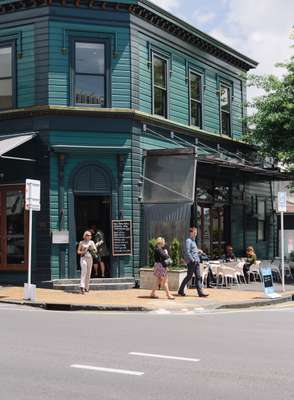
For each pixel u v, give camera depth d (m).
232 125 26.02
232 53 25.61
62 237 18.92
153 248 19.38
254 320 13.00
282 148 23.31
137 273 19.86
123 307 14.88
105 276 19.75
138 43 20.53
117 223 19.58
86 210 20.05
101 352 8.89
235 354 8.88
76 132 19.36
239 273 21.16
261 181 28.03
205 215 23.92
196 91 23.83
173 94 22.27
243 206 26.59
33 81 19.44
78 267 19.33
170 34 22.14
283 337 10.49
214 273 20.39
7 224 19.81
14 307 15.09
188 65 23.20
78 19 19.66
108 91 19.80
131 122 19.95
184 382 7.11
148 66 21.02
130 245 19.67
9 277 19.56
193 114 23.52
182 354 8.82
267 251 28.67
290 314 14.27
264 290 17.78
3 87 20.03
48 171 19.08
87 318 13.12
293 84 23.14
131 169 19.94
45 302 15.34
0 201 19.94
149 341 9.93
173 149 19.94
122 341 9.90
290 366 8.06
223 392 6.67
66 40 19.50
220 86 25.39
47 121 19.14
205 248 23.72
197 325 12.05
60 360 8.28
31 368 7.78
